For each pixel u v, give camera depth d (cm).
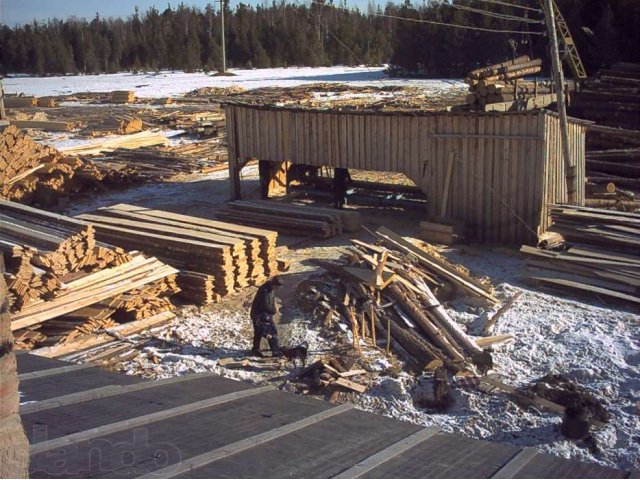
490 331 1298
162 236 1603
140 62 11094
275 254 1678
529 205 1786
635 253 1517
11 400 372
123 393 561
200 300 1479
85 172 2589
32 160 2498
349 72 8850
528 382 1108
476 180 1864
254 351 1232
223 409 524
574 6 5203
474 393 1071
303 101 5078
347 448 437
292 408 535
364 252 1505
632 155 2589
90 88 7725
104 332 1299
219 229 1647
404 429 488
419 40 7550
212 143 3691
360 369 1157
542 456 439
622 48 5031
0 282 372
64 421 478
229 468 393
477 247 1828
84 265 1366
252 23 11206
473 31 7075
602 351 1186
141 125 4209
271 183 2538
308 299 1404
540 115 1723
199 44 10600
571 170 1872
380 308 1323
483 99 2000
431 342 1245
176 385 598
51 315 1240
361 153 2077
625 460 895
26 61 10544
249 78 8450
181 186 2745
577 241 1617
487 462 423
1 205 1541
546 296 1458
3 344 370
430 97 5075
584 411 948
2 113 2928
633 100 2927
